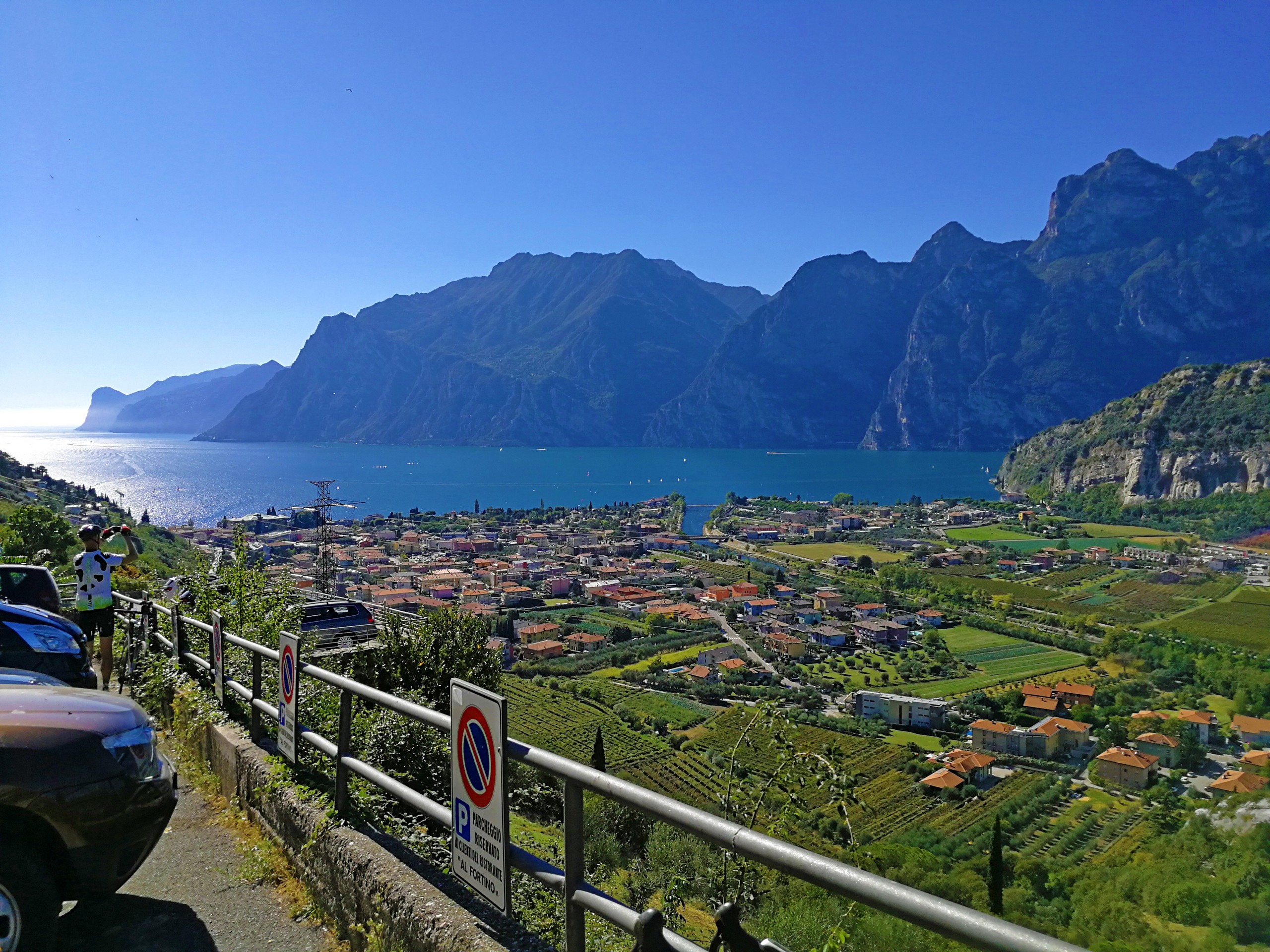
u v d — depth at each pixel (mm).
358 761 4043
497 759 2746
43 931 3055
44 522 33594
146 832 3492
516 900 3887
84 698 3691
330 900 3787
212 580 10203
